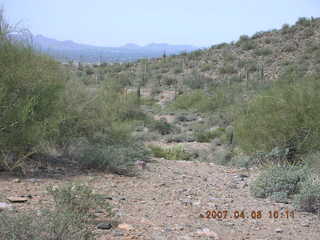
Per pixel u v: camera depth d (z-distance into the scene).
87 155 9.18
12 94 8.01
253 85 42.38
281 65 52.00
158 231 5.29
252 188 8.57
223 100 36.97
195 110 38.00
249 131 12.45
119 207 6.24
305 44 56.41
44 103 8.34
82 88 10.98
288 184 8.19
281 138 11.95
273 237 5.62
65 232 4.05
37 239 3.86
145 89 52.53
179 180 9.25
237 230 5.82
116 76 58.12
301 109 11.66
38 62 8.88
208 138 24.00
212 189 8.64
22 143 7.86
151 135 23.41
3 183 6.92
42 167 8.45
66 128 9.82
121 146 11.42
